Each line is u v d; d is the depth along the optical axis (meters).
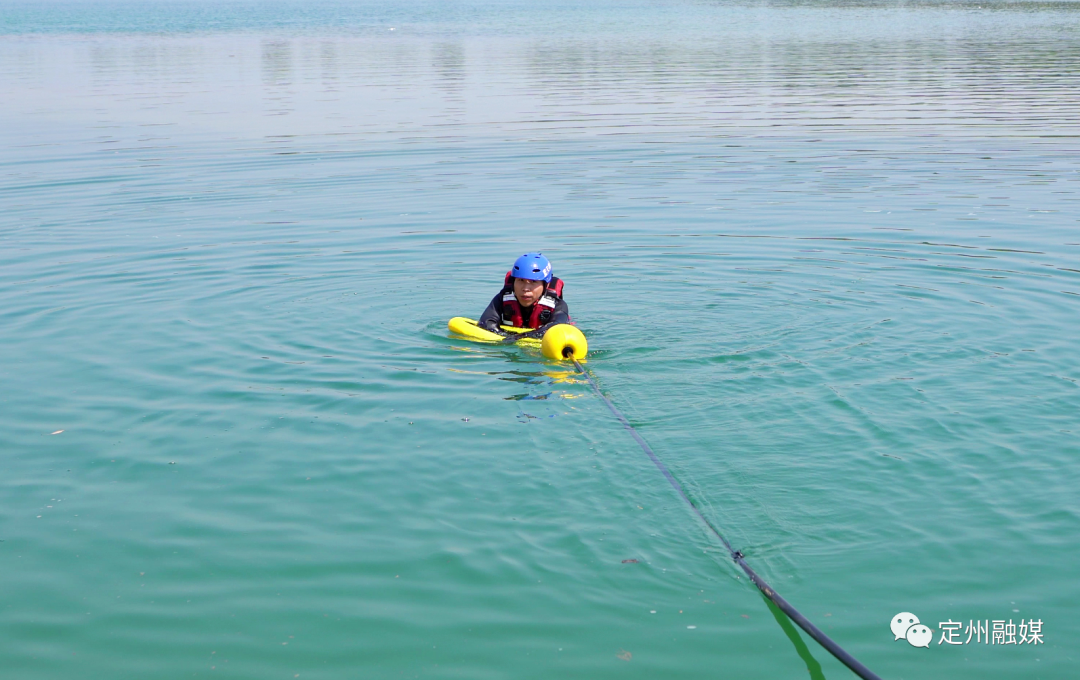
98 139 19.69
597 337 8.68
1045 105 22.20
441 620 4.63
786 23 54.09
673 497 5.72
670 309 9.47
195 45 46.53
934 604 4.68
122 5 105.88
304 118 22.30
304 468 6.19
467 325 8.77
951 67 30.44
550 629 4.55
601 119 21.52
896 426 6.59
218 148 18.70
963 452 6.20
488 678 4.23
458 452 6.36
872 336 8.49
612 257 11.40
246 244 12.11
